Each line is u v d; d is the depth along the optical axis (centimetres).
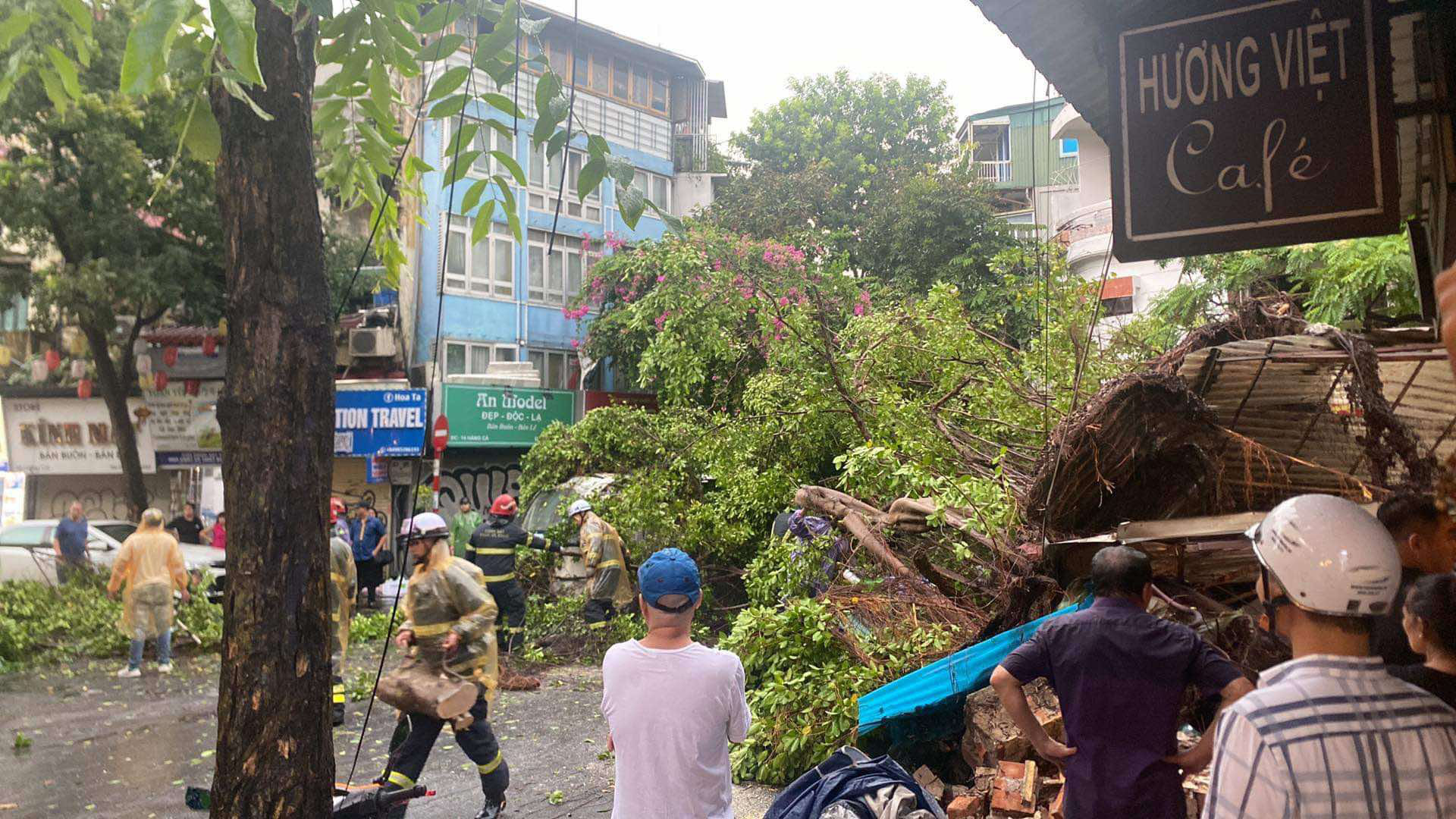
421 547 594
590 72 2655
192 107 310
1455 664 243
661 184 2853
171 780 725
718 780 331
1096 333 991
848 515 805
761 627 673
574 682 1024
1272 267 1097
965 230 2509
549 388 2488
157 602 1137
